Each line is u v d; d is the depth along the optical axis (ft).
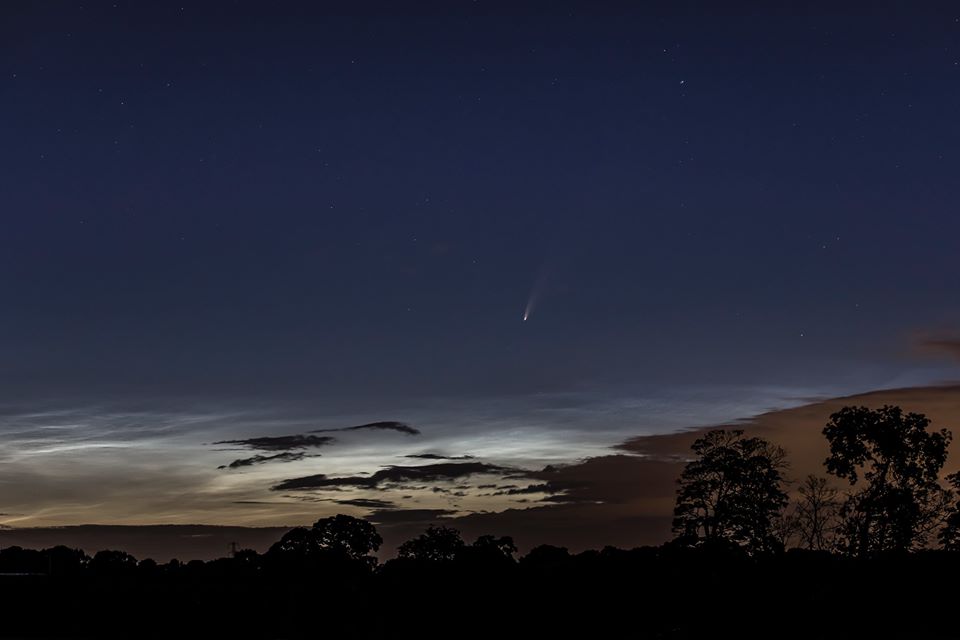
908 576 192.03
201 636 234.17
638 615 210.18
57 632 246.47
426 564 261.65
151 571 301.43
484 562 251.80
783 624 189.78
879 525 193.16
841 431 197.47
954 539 191.42
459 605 236.84
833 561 197.26
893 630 184.34
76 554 341.82
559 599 228.84
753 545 198.29
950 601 188.34
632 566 231.91
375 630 230.48
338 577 269.85
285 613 251.60
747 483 199.21
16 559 337.31
